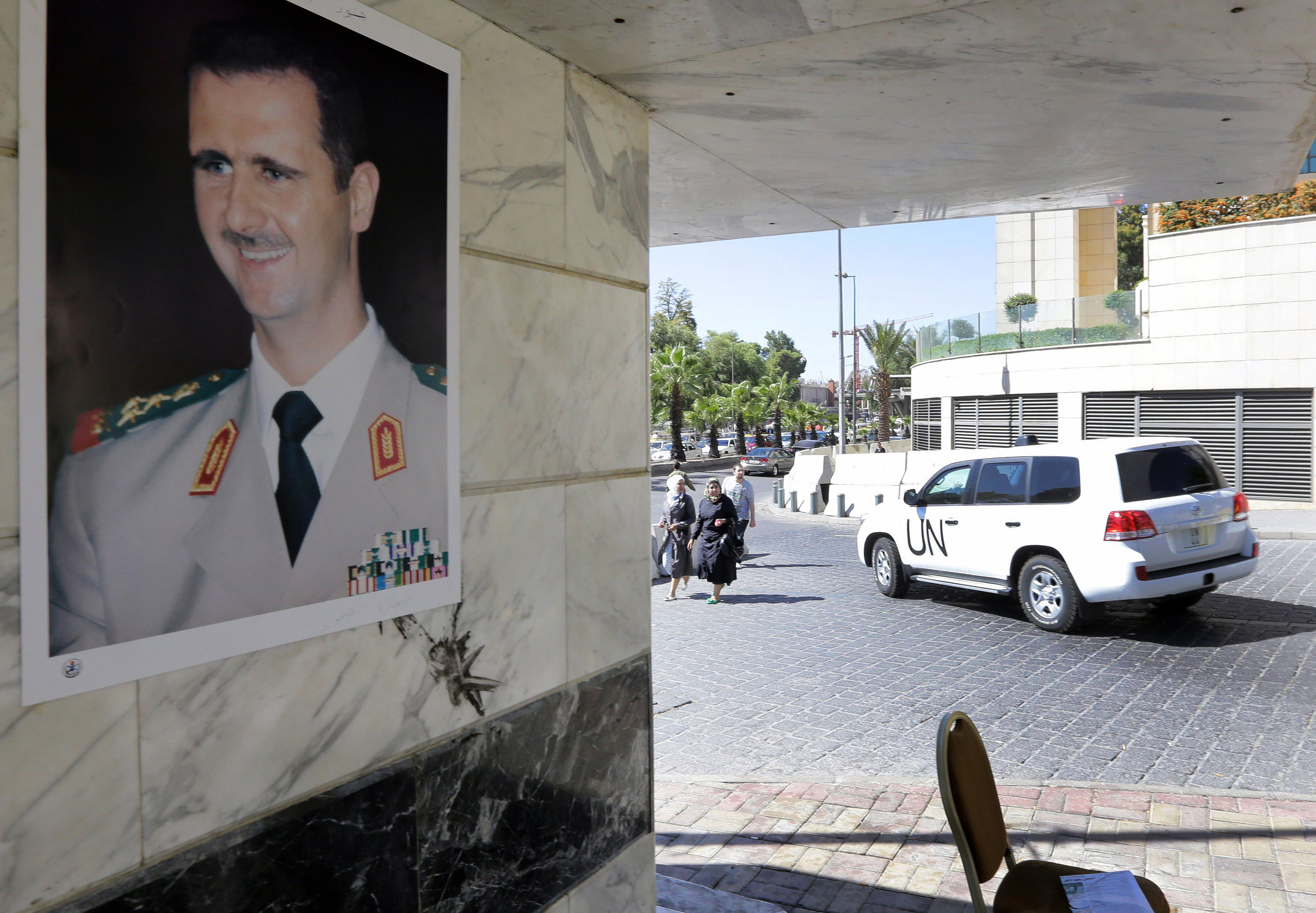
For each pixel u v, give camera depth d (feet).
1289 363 69.21
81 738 5.72
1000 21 9.43
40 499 5.48
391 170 7.87
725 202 17.65
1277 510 65.41
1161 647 27.50
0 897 5.35
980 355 88.43
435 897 8.30
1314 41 10.07
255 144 6.70
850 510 72.49
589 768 10.50
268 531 6.82
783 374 339.16
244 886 6.65
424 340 8.21
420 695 8.23
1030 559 30.76
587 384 10.55
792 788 17.37
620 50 9.91
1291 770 17.66
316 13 7.18
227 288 6.52
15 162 5.33
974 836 9.50
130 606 5.94
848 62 10.51
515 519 9.42
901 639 29.81
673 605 37.68
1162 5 9.09
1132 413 77.61
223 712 6.54
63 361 5.57
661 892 13.01
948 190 16.93
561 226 10.11
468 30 8.78
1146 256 87.45
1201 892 12.94
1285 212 93.35
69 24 5.58
